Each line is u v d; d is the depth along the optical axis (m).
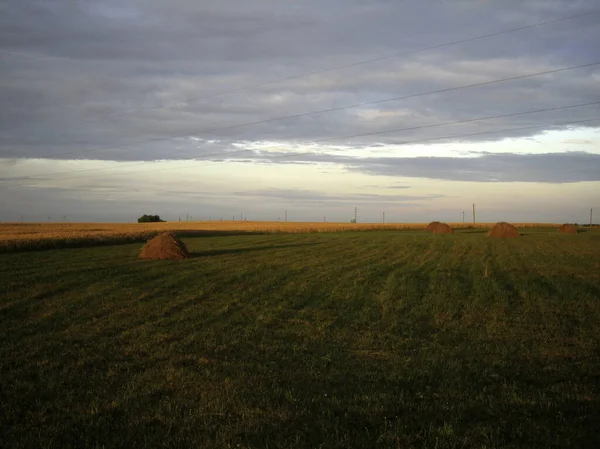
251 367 9.74
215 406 7.62
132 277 22.42
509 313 15.37
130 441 6.49
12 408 7.66
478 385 8.61
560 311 15.60
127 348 11.16
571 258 32.62
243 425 6.90
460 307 16.34
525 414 7.14
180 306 16.19
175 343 11.59
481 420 7.01
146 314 14.88
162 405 7.71
